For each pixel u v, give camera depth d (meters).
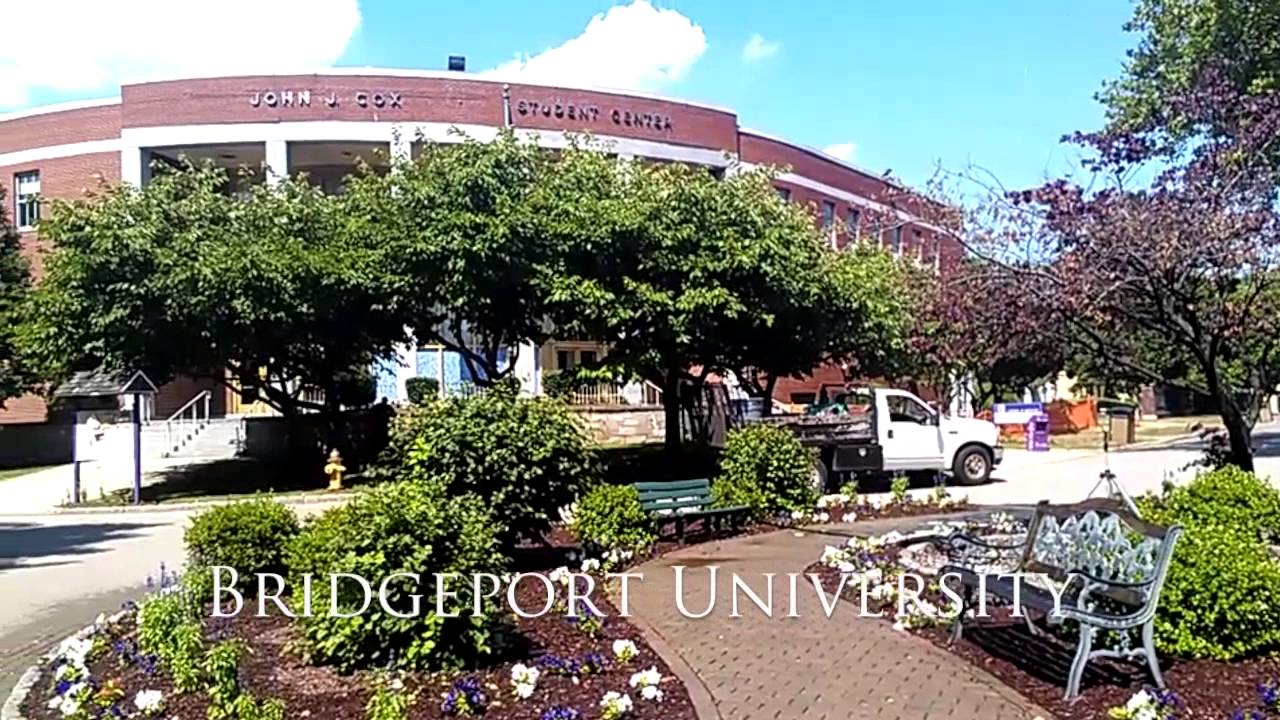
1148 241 9.41
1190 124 10.88
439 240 21.00
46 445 33.06
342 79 35.91
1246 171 10.05
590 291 20.06
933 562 10.45
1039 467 25.89
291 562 8.67
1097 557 6.77
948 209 11.34
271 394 27.03
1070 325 10.34
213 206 24.77
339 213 24.98
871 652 7.18
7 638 9.34
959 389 38.75
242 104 35.72
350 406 31.16
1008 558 10.03
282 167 35.44
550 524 11.40
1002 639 7.30
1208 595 6.52
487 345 24.50
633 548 11.73
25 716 6.35
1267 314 10.09
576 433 11.52
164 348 24.22
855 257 24.97
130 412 35.44
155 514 20.77
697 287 20.06
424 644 6.68
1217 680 6.16
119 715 5.96
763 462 14.46
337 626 6.82
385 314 24.20
